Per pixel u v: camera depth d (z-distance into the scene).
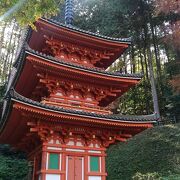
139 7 33.97
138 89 35.47
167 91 30.31
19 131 13.80
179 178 17.39
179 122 27.27
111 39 16.48
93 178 12.86
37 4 8.73
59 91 14.46
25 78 14.60
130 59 40.97
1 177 23.27
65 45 15.99
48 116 11.98
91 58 16.84
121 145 26.56
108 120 13.02
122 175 21.66
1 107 29.28
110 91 15.44
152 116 14.02
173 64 31.58
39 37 15.75
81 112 12.38
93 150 13.48
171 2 30.50
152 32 35.19
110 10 32.81
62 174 12.27
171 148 22.42
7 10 8.42
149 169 21.06
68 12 19.03
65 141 12.98
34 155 14.27
